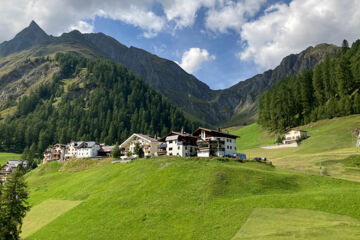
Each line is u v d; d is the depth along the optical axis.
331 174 70.56
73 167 119.00
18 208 50.91
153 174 65.25
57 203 70.31
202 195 50.53
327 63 180.12
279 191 51.16
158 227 43.44
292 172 65.69
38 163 186.62
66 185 88.94
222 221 40.75
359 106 139.62
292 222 36.16
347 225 32.97
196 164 66.19
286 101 178.12
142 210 49.91
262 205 43.28
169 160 73.88
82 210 57.72
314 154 100.19
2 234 46.47
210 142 88.75
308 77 187.62
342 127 129.88
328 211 38.50
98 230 46.78
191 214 44.97
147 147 122.19
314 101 171.88
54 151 174.00
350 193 42.97
